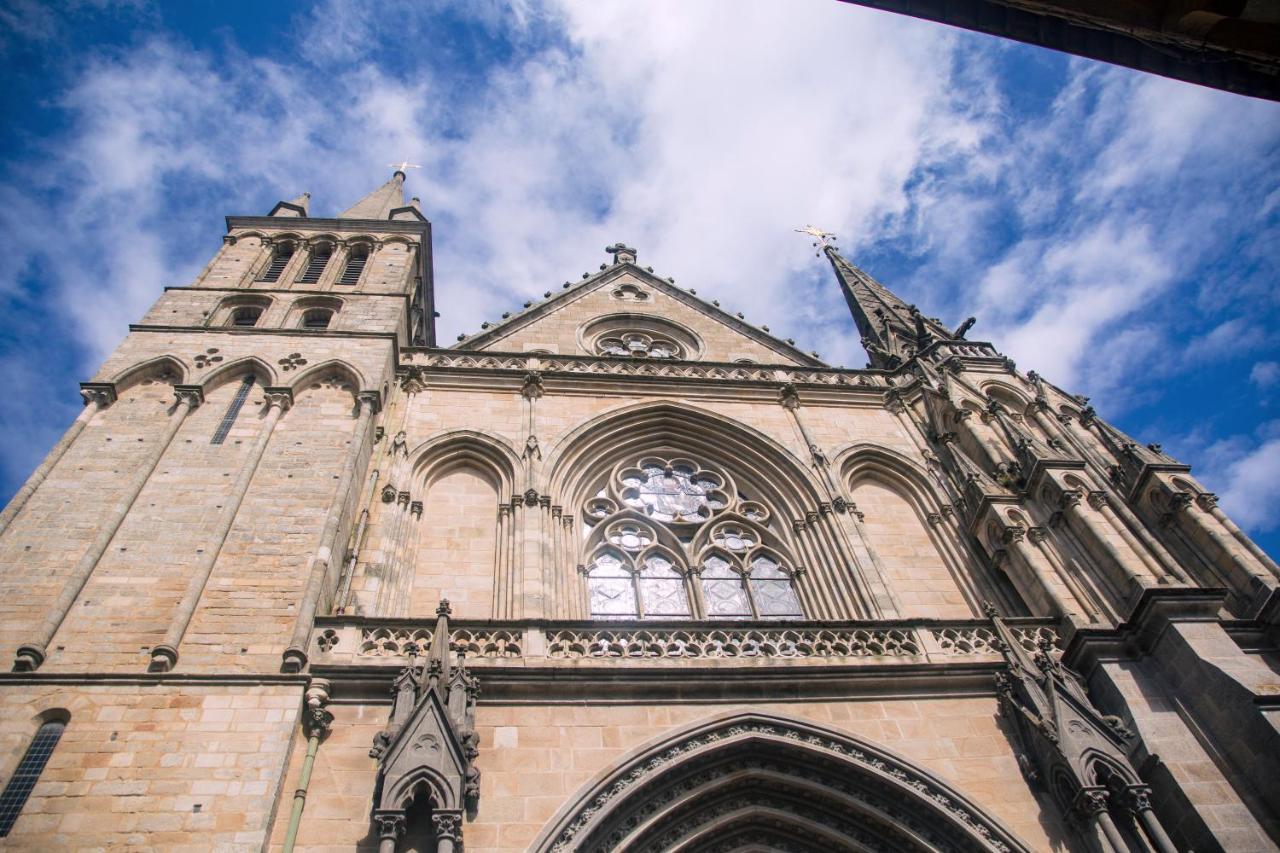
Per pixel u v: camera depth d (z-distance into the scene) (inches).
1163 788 927.7
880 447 1566.2
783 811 973.8
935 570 1353.3
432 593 1198.3
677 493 1505.9
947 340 1790.1
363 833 812.6
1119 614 1113.4
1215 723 957.8
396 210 2078.0
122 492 1113.4
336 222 1945.1
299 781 840.9
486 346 1786.4
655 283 2106.3
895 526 1439.5
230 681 893.2
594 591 1294.3
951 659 1088.2
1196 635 1017.5
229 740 840.3
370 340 1493.6
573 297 2016.5
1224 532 1234.6
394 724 858.1
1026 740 998.4
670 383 1648.6
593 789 880.3
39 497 1095.0
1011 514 1299.2
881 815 946.7
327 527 1096.2
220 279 1706.4
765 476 1525.6
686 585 1330.0
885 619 1137.4
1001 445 1455.5
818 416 1642.5
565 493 1409.9
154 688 877.2
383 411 1434.5
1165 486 1305.4
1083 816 903.1
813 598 1328.7
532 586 1186.6
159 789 791.7
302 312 1641.2
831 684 1035.3
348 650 984.9
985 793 948.6
